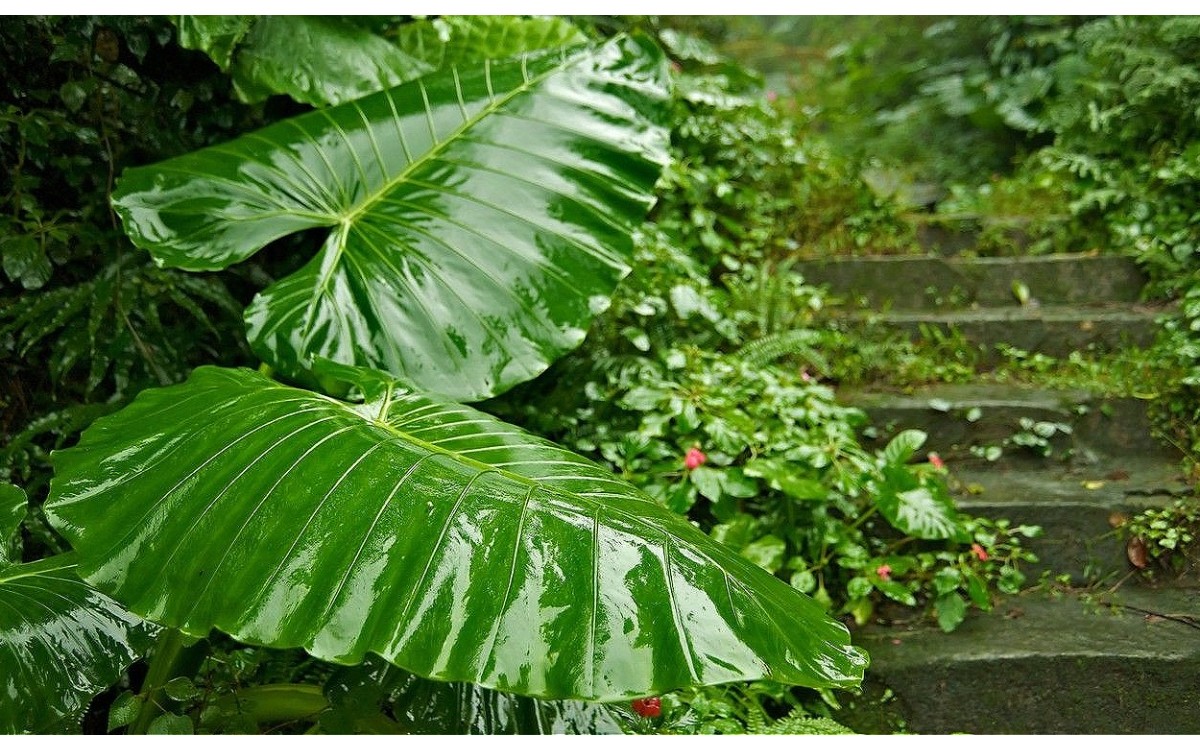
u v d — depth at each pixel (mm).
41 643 1428
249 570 1262
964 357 3357
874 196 4070
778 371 2979
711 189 3803
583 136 2516
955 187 4730
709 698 2094
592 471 1496
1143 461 2906
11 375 2232
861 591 2375
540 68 2662
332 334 2031
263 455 1407
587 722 1646
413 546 1245
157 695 1661
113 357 2316
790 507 2549
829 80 6688
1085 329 3324
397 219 2293
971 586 2381
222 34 2459
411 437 1496
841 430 2684
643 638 1158
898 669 2262
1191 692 2182
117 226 2416
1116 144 4023
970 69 5727
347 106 2535
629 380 2789
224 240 2150
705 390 2713
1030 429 2945
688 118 3936
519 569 1213
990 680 2248
